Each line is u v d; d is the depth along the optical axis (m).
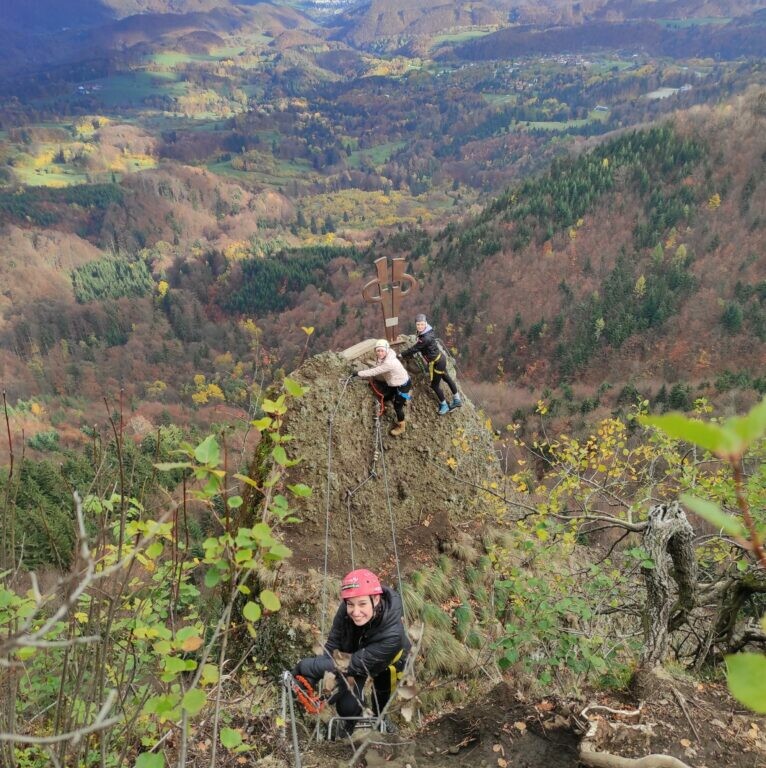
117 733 3.21
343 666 4.07
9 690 2.38
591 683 4.83
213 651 6.33
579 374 134.75
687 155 179.50
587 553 10.54
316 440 9.35
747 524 0.57
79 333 192.25
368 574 3.79
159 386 154.00
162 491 2.56
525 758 3.72
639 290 147.12
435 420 10.35
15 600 3.02
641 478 9.93
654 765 3.28
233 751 3.98
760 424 0.47
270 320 189.62
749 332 130.50
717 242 155.00
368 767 3.55
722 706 3.96
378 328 159.38
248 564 2.18
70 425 114.44
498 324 154.88
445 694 7.41
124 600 3.14
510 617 8.92
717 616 6.45
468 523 10.34
